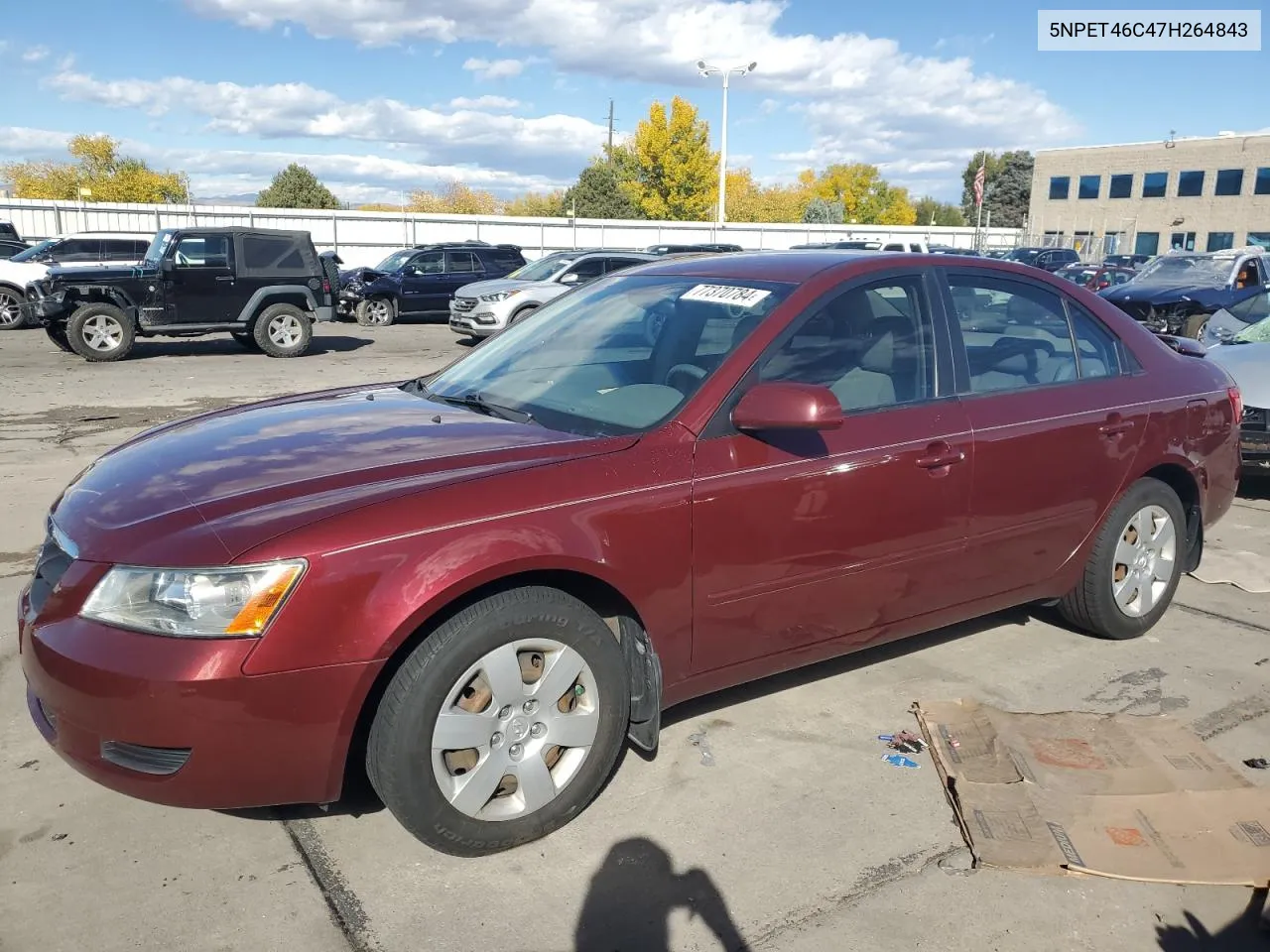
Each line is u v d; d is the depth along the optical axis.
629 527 2.82
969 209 100.81
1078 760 3.25
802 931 2.50
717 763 3.28
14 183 66.94
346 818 2.96
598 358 3.53
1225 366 6.93
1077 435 3.86
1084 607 4.19
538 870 2.73
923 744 3.41
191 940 2.44
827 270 3.48
